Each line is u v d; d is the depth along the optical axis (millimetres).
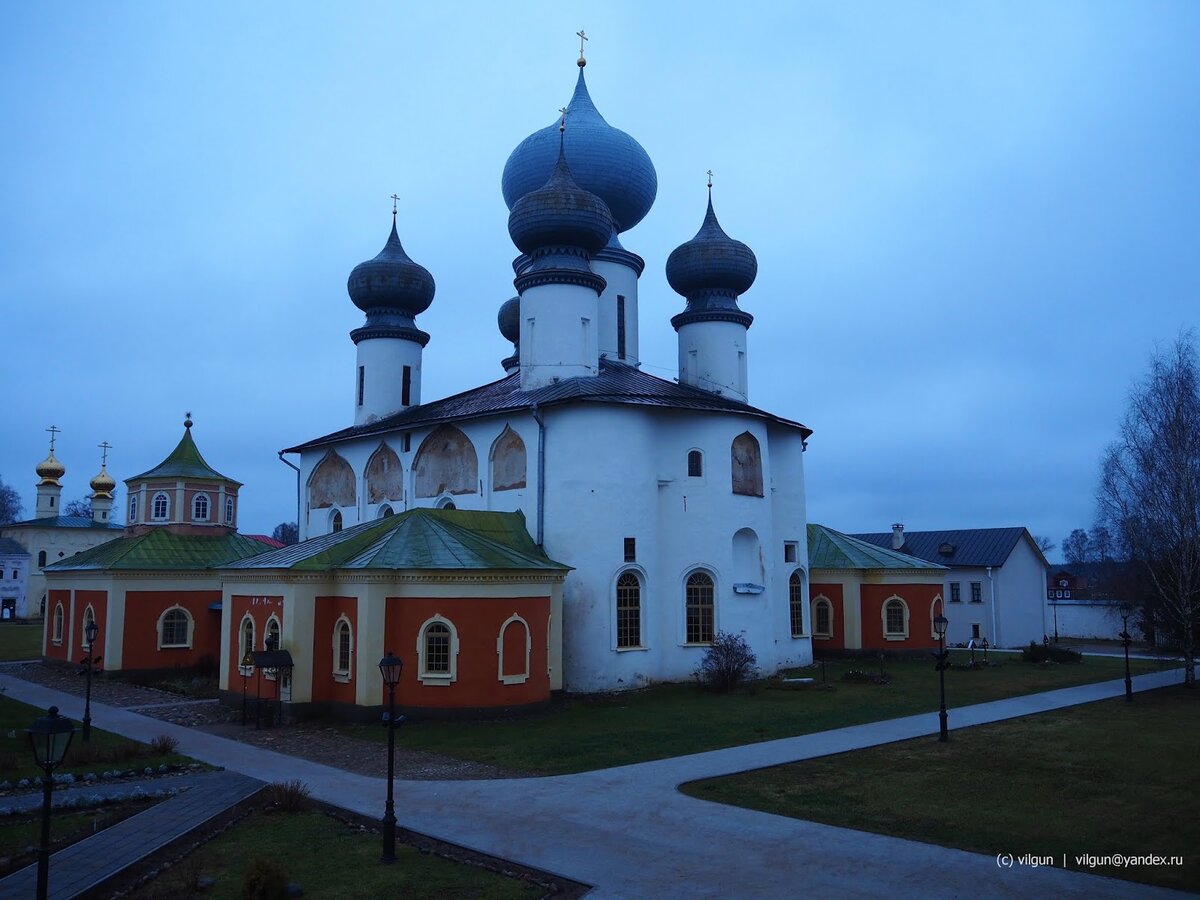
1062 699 30297
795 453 41094
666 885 12344
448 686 26625
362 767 20188
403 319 46312
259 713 26125
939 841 14289
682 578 34375
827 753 20984
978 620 57062
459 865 13352
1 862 13250
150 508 43562
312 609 27719
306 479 46719
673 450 35219
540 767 20031
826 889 12148
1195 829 14914
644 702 29906
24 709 29047
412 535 28859
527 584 28266
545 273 36719
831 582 46344
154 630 39500
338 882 12617
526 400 34875
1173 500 36469
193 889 12375
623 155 44344
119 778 18891
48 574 43750
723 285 41719
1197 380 37812
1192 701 30078
